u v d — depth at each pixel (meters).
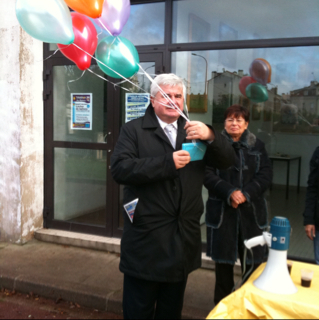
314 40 3.27
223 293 2.59
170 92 1.94
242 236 2.45
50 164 4.41
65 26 2.00
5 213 4.20
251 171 2.48
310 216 2.47
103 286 3.18
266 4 3.42
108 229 4.18
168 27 3.74
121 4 2.12
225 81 3.62
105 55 2.12
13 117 4.05
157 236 1.96
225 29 3.57
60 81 4.28
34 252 3.96
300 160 3.47
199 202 2.11
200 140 1.93
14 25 3.92
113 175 1.98
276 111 3.50
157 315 2.17
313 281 1.56
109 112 4.07
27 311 2.98
